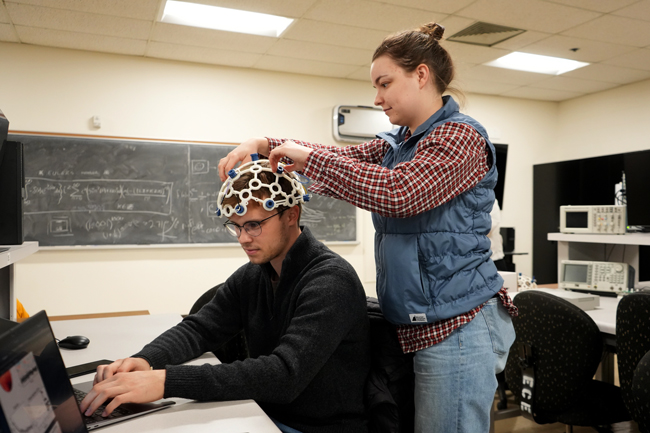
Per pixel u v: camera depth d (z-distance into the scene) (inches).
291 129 175.8
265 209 41.4
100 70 152.6
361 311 43.3
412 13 126.5
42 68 146.2
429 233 45.5
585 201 195.0
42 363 25.5
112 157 154.3
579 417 73.8
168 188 160.7
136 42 144.1
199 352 48.4
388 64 46.6
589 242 124.0
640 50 155.8
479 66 169.6
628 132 193.9
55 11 121.4
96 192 152.7
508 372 82.7
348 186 41.4
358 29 136.1
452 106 47.9
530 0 120.0
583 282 117.3
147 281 158.9
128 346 55.3
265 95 172.4
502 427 104.5
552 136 221.8
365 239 189.3
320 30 136.5
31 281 146.6
